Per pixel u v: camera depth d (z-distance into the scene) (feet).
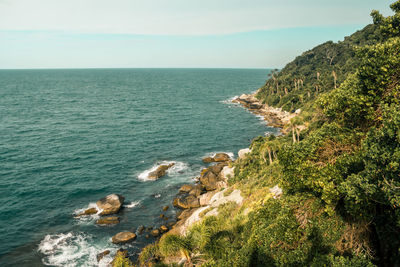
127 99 506.89
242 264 51.83
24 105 401.29
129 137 254.68
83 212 129.80
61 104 426.51
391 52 42.11
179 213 130.21
